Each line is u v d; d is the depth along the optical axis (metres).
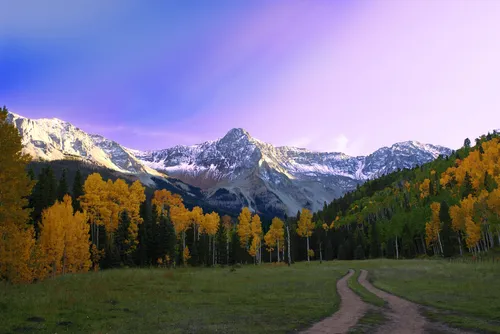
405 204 145.38
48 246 39.25
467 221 78.00
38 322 15.28
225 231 99.12
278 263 84.00
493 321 16.39
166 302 22.41
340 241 133.38
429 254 110.44
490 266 46.00
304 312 19.72
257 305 22.31
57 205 43.84
